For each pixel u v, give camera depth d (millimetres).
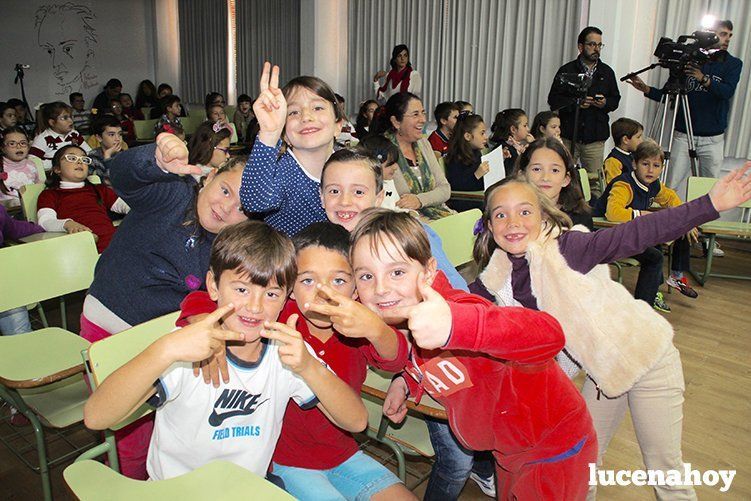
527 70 6664
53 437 2508
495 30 6816
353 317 1154
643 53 5883
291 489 1491
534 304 1669
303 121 1752
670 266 4406
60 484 2215
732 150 5480
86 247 2420
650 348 1591
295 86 1771
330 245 1441
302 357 1191
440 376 1311
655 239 1476
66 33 9578
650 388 1661
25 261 2246
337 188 1696
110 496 1102
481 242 1768
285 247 1313
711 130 5262
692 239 4270
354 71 8289
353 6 8094
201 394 1256
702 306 4195
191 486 1133
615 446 2594
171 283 1763
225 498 1106
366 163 1718
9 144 4496
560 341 1077
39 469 2057
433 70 7422
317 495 1462
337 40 8414
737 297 4367
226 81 10062
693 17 5496
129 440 1729
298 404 1428
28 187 3766
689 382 3143
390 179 3207
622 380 1594
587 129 5578
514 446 1364
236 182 1679
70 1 9547
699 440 2627
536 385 1291
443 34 7230
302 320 1543
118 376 1074
